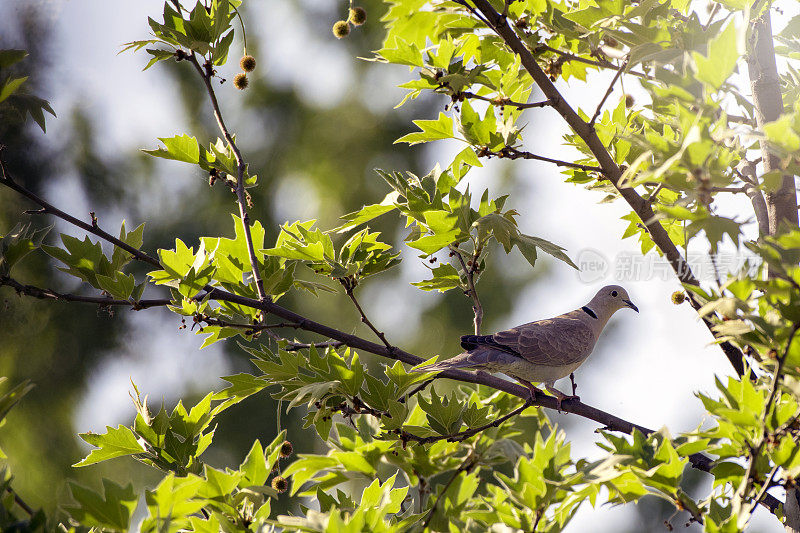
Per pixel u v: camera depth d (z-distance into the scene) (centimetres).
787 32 1052
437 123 1012
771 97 920
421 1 959
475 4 860
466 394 1132
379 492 872
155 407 2081
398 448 869
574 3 1074
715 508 795
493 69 1037
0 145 977
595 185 973
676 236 1098
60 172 2025
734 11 887
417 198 1033
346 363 988
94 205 2108
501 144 972
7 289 1852
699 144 670
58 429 1944
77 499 681
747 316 645
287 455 956
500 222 980
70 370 1958
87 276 988
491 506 806
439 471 872
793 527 805
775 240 679
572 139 1063
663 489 732
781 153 689
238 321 1112
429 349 2267
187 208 2230
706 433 732
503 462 859
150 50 1002
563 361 1186
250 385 982
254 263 1034
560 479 752
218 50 1013
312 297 2258
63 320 1947
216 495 816
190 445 982
